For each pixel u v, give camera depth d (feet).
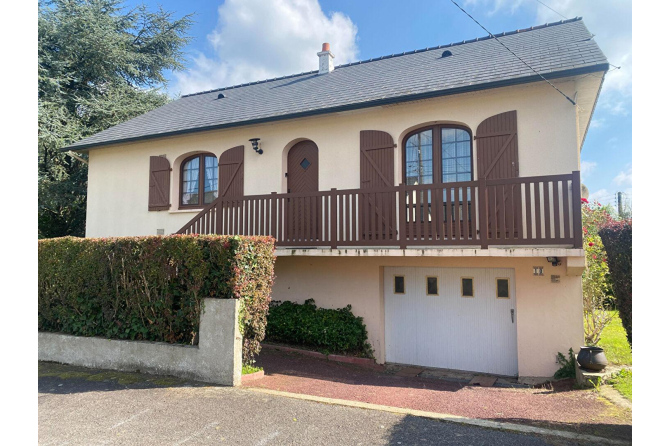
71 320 22.88
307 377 21.24
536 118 24.75
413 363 27.76
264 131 33.40
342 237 25.55
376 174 28.89
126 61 68.03
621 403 16.79
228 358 18.07
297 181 32.65
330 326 27.12
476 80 25.72
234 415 14.57
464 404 17.19
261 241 20.11
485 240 21.91
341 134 30.53
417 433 13.06
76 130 55.01
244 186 33.76
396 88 29.30
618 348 25.04
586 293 25.53
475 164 26.14
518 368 24.27
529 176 22.50
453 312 26.96
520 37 32.89
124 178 39.14
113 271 21.49
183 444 12.36
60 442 12.53
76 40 59.72
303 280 30.91
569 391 19.61
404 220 23.86
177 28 78.79
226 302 18.31
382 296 28.91
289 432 13.15
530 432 13.10
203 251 19.16
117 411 14.97
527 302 24.35
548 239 20.67
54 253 23.50
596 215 29.14
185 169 37.63
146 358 19.93
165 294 19.97
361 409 15.24
